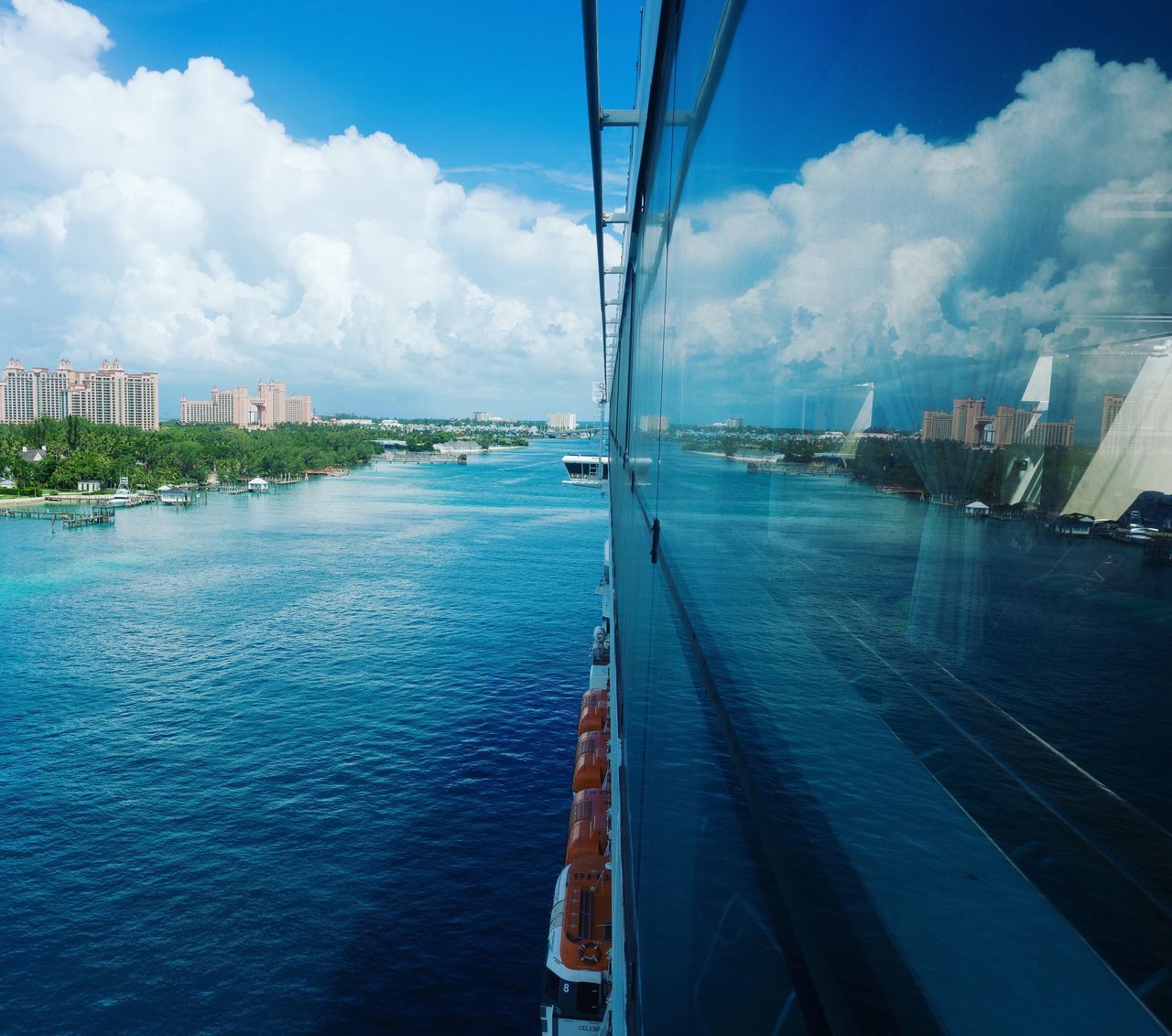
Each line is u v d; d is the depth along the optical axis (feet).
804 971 11.80
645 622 44.60
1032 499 7.09
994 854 7.64
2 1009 163.63
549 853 220.64
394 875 209.46
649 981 29.96
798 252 15.21
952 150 8.98
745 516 18.75
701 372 26.84
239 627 427.74
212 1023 161.07
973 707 7.87
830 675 12.26
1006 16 7.78
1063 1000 6.85
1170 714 6.18
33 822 234.17
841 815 11.31
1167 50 5.95
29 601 480.64
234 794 251.19
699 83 29.22
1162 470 6.10
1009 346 7.77
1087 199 6.58
